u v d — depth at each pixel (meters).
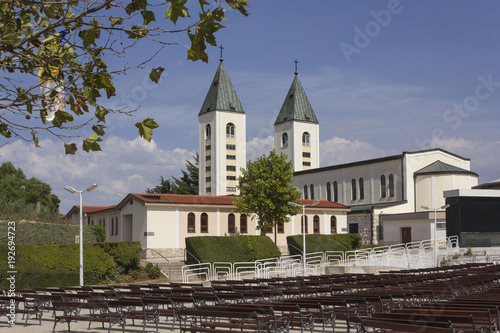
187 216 46.03
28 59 5.29
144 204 43.78
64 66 5.30
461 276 25.25
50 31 5.22
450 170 61.00
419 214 56.16
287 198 46.25
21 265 30.19
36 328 15.75
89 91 5.41
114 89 5.36
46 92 5.38
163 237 44.62
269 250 42.34
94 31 5.01
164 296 16.77
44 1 5.02
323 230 53.94
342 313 14.17
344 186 72.19
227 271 39.03
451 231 48.41
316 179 76.75
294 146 107.69
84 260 32.84
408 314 10.25
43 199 75.44
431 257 45.22
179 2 4.62
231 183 102.25
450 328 9.16
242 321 13.47
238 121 104.00
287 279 26.70
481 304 12.59
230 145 102.94
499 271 30.88
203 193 103.38
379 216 61.12
